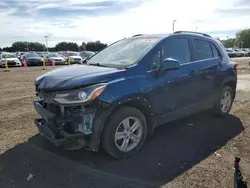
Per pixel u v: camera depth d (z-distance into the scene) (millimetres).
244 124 5340
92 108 3488
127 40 5023
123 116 3707
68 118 3482
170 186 3160
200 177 3342
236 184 2373
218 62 5512
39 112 3957
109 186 3180
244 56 52031
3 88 10422
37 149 4188
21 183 3266
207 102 5285
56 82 3582
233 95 6031
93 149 3592
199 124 5355
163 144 4359
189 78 4699
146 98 3955
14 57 26641
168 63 4090
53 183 3258
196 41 5148
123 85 3697
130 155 3896
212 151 4086
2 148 4230
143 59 4102
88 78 3541
